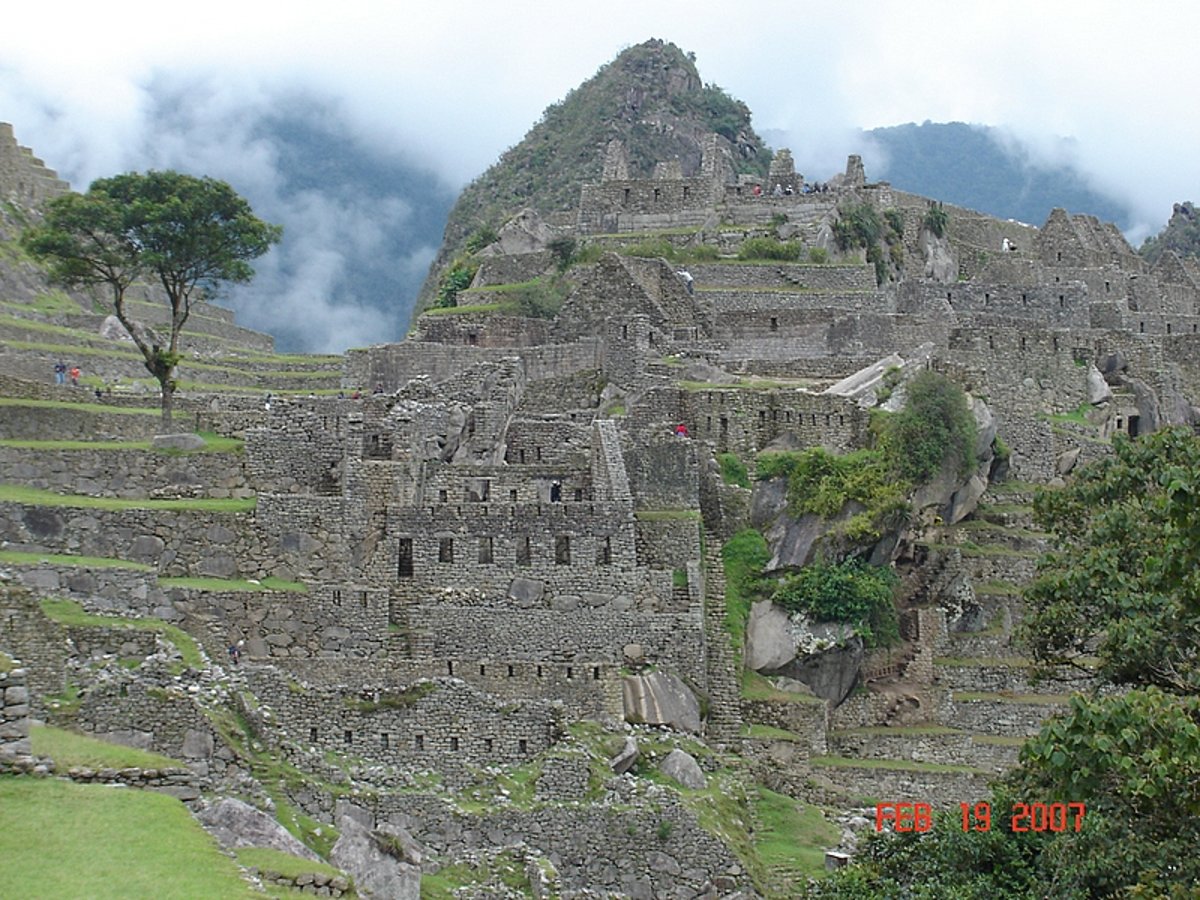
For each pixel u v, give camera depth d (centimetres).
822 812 9319
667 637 9519
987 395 12306
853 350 12794
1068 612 8175
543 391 12025
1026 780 7838
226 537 9300
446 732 8456
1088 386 13462
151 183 11756
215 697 7606
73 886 4881
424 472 10219
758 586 10419
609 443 10506
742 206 15912
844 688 10356
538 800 8244
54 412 10294
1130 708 6494
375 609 9206
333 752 8256
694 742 9206
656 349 12194
